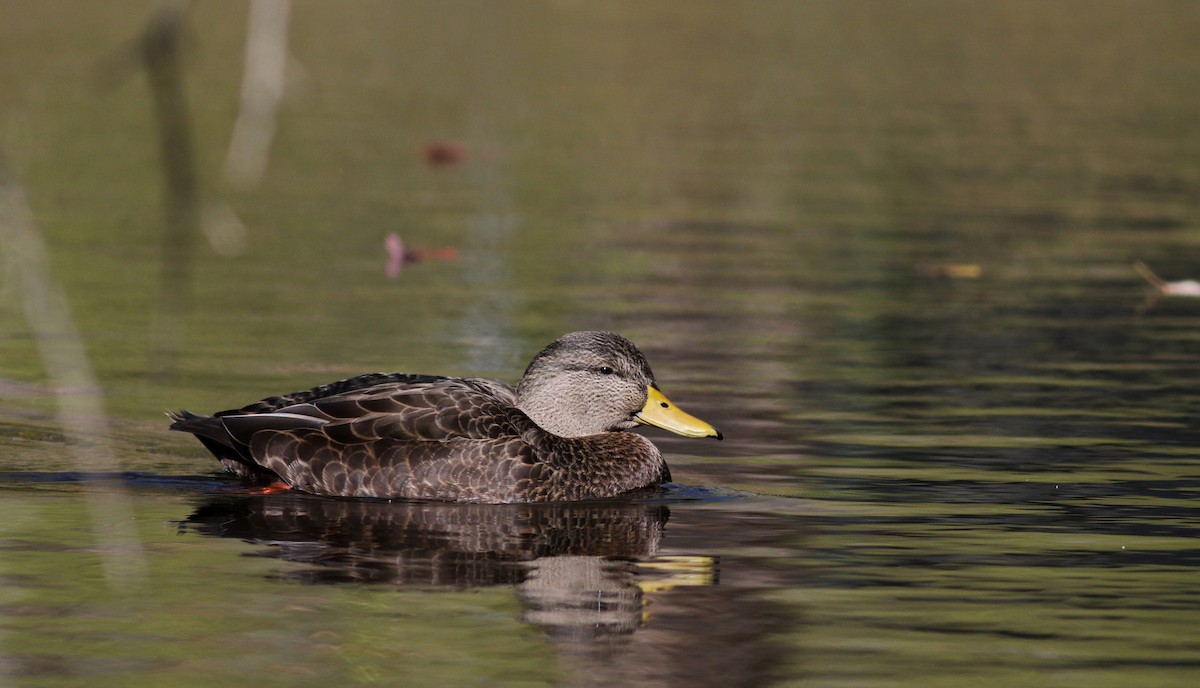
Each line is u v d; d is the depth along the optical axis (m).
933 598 8.62
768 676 7.48
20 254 8.42
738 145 29.92
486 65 39.94
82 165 25.34
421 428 10.77
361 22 47.75
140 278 18.08
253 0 6.51
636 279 18.91
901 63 42.03
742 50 43.84
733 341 15.88
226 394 13.32
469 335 15.83
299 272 18.78
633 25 48.94
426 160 27.42
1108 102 36.25
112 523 9.91
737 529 10.04
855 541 9.73
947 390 13.97
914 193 25.45
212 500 10.51
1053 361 15.16
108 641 7.81
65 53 37.19
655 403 11.56
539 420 11.56
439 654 7.72
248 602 8.45
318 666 7.53
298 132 29.81
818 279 19.12
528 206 23.78
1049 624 8.20
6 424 12.27
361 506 10.48
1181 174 27.50
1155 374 14.61
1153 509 10.39
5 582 8.70
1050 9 54.22
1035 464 11.56
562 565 9.23
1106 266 20.17
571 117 32.72
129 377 13.85
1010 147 30.03
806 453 11.94
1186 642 7.92
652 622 8.23
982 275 19.55
